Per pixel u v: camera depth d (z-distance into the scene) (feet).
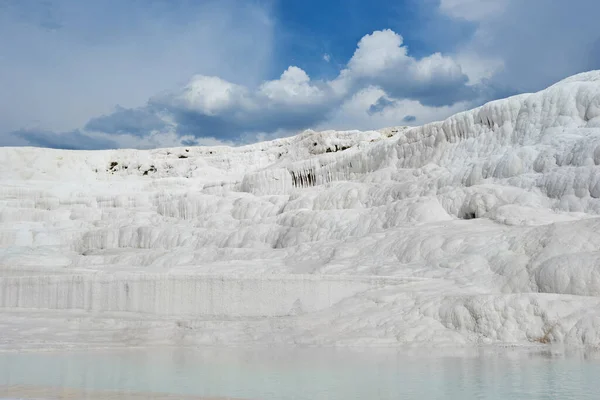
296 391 26.78
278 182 145.18
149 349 45.85
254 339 49.42
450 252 63.67
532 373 31.58
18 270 79.97
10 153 222.28
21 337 50.11
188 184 187.93
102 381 29.91
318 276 58.85
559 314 44.75
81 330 53.47
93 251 116.26
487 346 43.88
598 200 70.69
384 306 53.16
